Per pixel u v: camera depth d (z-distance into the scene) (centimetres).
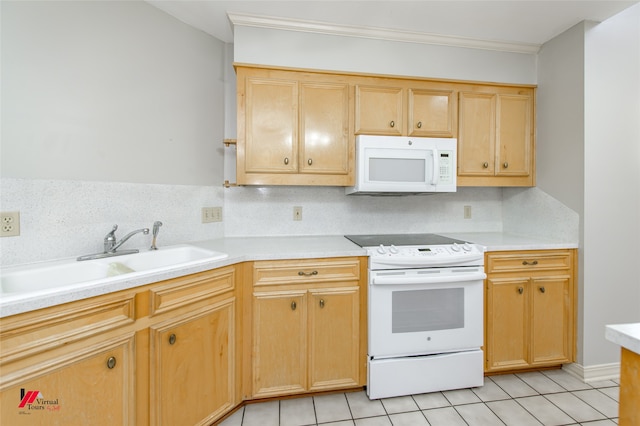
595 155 181
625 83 186
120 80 154
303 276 161
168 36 175
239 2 164
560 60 195
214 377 140
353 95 191
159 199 173
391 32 190
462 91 204
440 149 192
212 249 165
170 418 121
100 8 145
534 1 163
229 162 213
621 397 63
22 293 85
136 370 109
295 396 167
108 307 101
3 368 80
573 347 187
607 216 184
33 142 125
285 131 183
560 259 186
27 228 124
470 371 173
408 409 158
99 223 147
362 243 183
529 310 184
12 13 118
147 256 153
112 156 152
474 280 171
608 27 183
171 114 178
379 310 164
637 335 60
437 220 243
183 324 125
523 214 229
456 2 163
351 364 166
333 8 168
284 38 182
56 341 89
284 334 159
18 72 120
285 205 221
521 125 212
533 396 168
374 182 186
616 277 186
